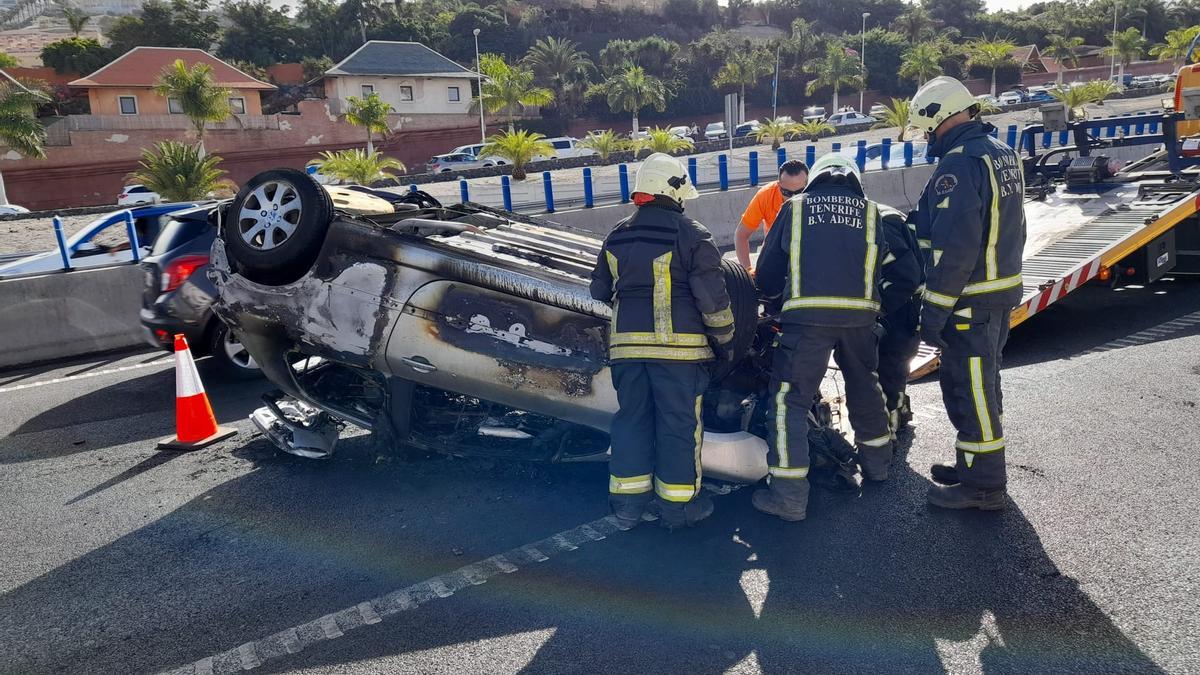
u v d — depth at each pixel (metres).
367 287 4.32
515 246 4.57
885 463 4.25
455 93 55.84
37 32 115.88
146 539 4.14
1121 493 4.05
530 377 4.23
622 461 3.75
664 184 3.69
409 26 80.62
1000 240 3.68
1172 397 5.32
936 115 3.71
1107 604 3.18
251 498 4.55
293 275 4.40
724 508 4.14
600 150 38.34
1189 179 8.18
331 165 29.05
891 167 17.75
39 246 19.39
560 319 4.18
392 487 4.59
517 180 31.00
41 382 7.75
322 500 4.48
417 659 3.03
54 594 3.65
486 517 4.19
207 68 42.38
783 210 3.95
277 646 3.16
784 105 74.25
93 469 5.18
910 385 5.92
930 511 4.00
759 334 4.50
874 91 77.19
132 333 9.19
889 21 107.94
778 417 3.88
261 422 5.28
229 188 29.89
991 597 3.26
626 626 3.19
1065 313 7.78
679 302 3.66
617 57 74.38
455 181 33.25
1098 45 95.62
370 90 53.44
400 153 54.16
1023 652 2.93
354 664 3.02
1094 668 2.83
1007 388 5.73
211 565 3.83
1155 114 9.05
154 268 6.88
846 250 3.74
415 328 4.29
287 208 4.35
